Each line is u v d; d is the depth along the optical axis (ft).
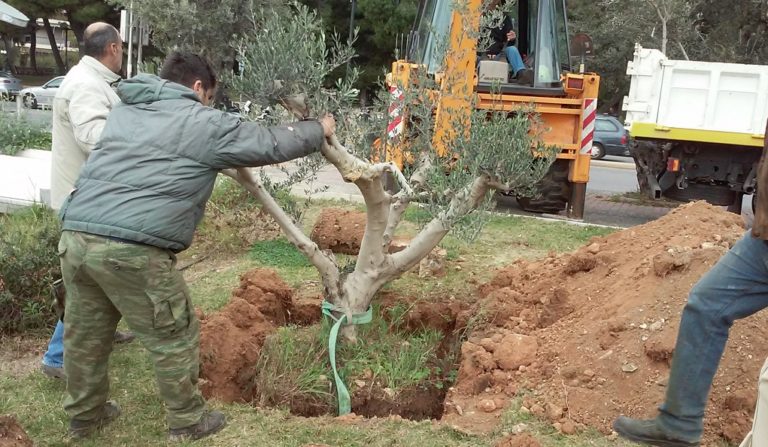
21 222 19.93
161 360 11.98
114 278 11.34
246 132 11.69
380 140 16.48
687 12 70.90
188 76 12.57
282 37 13.21
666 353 13.39
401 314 18.40
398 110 16.52
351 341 16.22
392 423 13.15
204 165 11.59
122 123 11.78
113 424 13.16
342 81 16.46
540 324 16.66
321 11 100.58
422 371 15.99
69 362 12.35
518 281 19.47
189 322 12.21
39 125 44.42
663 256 15.61
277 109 14.25
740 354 13.62
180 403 12.36
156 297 11.58
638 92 35.37
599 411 13.03
